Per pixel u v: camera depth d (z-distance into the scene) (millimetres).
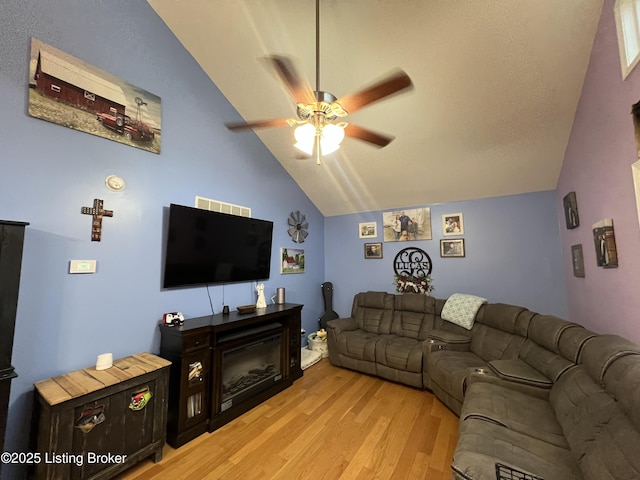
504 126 2680
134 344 2205
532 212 3389
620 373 1257
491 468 1194
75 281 1914
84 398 1554
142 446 1782
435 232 4016
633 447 989
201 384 2205
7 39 1685
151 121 2406
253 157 3510
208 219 2764
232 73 2918
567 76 2154
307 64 2557
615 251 1818
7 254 1357
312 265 4629
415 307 3715
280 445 2014
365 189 4141
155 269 2389
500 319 2760
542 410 1708
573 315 2910
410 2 1982
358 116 2887
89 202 1998
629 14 1515
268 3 2209
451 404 2422
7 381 1346
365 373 3402
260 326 2832
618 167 1709
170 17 2525
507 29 1984
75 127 1941
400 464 1805
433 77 2410
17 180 1691
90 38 2049
